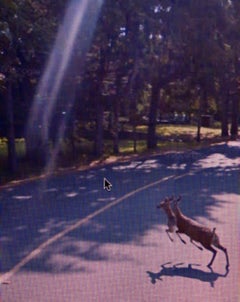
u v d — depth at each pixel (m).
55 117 29.59
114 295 8.54
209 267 10.03
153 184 20.88
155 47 32.53
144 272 9.73
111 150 36.31
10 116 25.48
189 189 19.67
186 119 66.19
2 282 9.16
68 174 24.25
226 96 47.31
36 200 17.17
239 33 34.38
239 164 28.58
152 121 39.00
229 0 34.19
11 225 13.49
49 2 25.38
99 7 27.33
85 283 9.12
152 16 30.94
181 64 35.25
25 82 27.55
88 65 29.88
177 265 10.15
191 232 10.44
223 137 50.78
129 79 33.16
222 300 8.36
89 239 12.07
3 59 20.59
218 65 36.34
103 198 17.50
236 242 11.79
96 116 32.19
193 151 36.62
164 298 8.44
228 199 17.59
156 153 35.03
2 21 17.92
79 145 35.44
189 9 32.53
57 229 13.04
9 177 23.59
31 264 10.20
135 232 12.70
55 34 24.09
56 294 8.59
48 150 29.00
